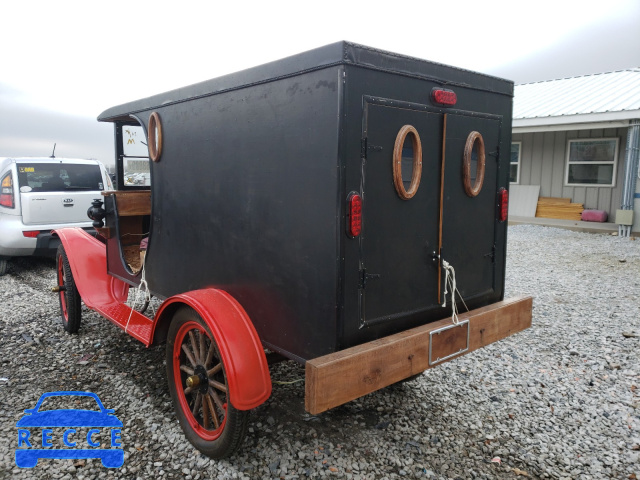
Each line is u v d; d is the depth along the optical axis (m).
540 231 11.43
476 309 2.79
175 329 2.67
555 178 12.57
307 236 2.20
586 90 13.09
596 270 7.31
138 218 4.18
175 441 2.68
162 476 2.38
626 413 2.99
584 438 2.73
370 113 2.11
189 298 2.47
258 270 2.51
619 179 11.49
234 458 2.52
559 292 5.98
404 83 2.24
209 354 2.48
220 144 2.67
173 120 3.07
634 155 10.18
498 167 2.84
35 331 4.48
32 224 6.77
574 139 12.09
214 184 2.75
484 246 2.84
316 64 2.06
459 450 2.62
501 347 4.07
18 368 3.65
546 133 12.55
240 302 2.66
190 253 3.04
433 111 2.39
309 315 2.24
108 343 4.17
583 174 12.08
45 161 7.04
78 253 4.14
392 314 2.36
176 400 2.71
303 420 2.90
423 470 2.44
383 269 2.28
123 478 2.37
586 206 12.12
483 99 2.68
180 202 3.10
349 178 2.06
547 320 4.81
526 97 13.95
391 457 2.54
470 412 3.01
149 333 3.09
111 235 3.96
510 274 7.08
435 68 2.37
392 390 3.29
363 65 2.04
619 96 11.45
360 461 2.50
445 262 2.55
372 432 2.78
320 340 2.20
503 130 2.84
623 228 10.55
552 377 3.49
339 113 1.99
